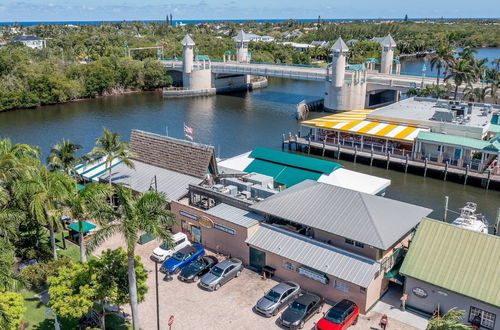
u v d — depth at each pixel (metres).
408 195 64.06
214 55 196.88
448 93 106.81
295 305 33.25
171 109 124.75
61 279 29.78
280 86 166.75
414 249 34.44
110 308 33.78
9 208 38.53
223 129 102.19
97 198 35.78
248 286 37.47
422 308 33.88
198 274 38.22
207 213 42.56
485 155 67.81
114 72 149.50
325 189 40.81
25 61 137.62
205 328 32.38
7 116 116.88
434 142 69.75
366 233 35.31
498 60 145.00
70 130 101.19
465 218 43.22
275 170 59.19
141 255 42.25
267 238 39.22
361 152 76.94
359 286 33.41
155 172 52.75
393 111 84.81
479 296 30.81
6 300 27.97
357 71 115.19
